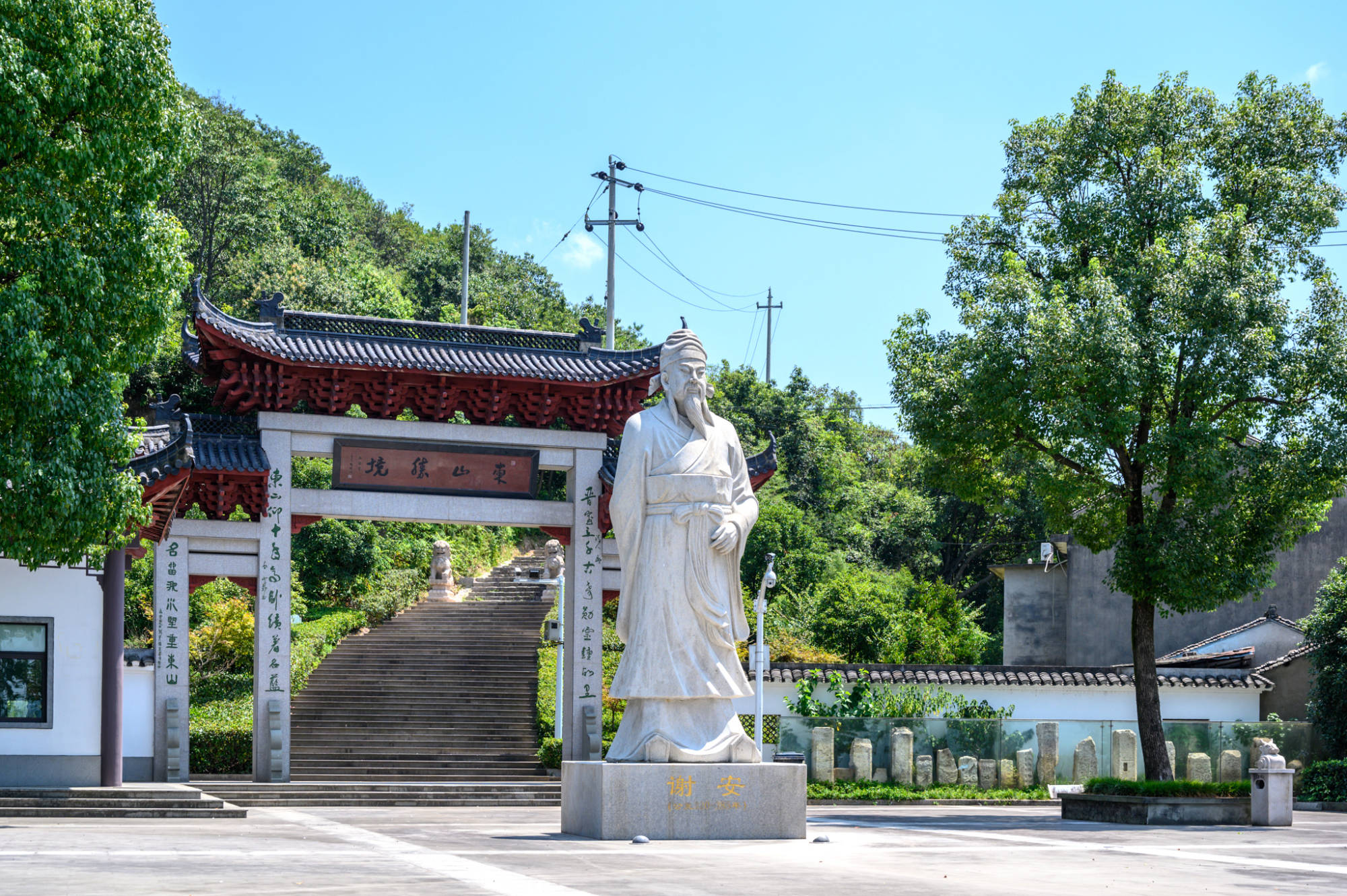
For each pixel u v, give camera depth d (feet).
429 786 78.28
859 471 217.36
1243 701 104.53
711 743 43.96
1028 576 132.57
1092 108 73.92
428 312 218.18
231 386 84.53
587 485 89.56
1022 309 67.82
